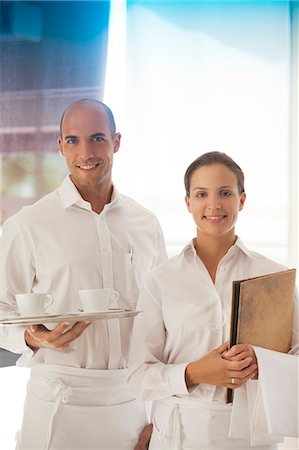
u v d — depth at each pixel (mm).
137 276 2117
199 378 1689
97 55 3455
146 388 1754
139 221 2174
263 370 1660
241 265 1851
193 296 1803
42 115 3385
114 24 3537
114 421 2008
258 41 3699
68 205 2053
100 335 1992
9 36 3352
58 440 1958
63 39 3414
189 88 3648
